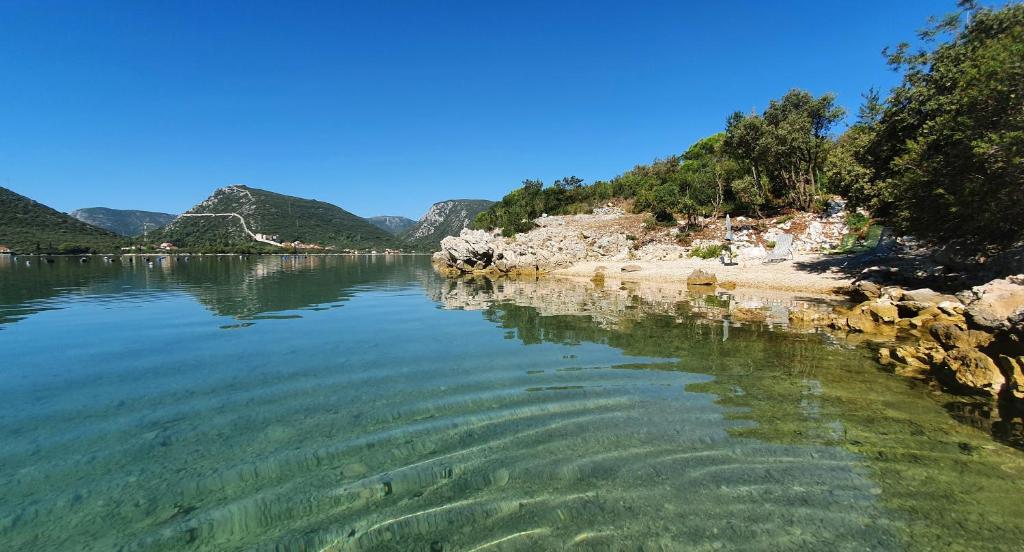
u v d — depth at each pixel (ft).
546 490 15.19
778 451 17.79
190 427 20.11
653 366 29.27
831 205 105.91
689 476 16.01
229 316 50.67
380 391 24.79
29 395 24.31
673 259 105.40
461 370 28.60
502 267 117.29
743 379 26.58
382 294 73.46
